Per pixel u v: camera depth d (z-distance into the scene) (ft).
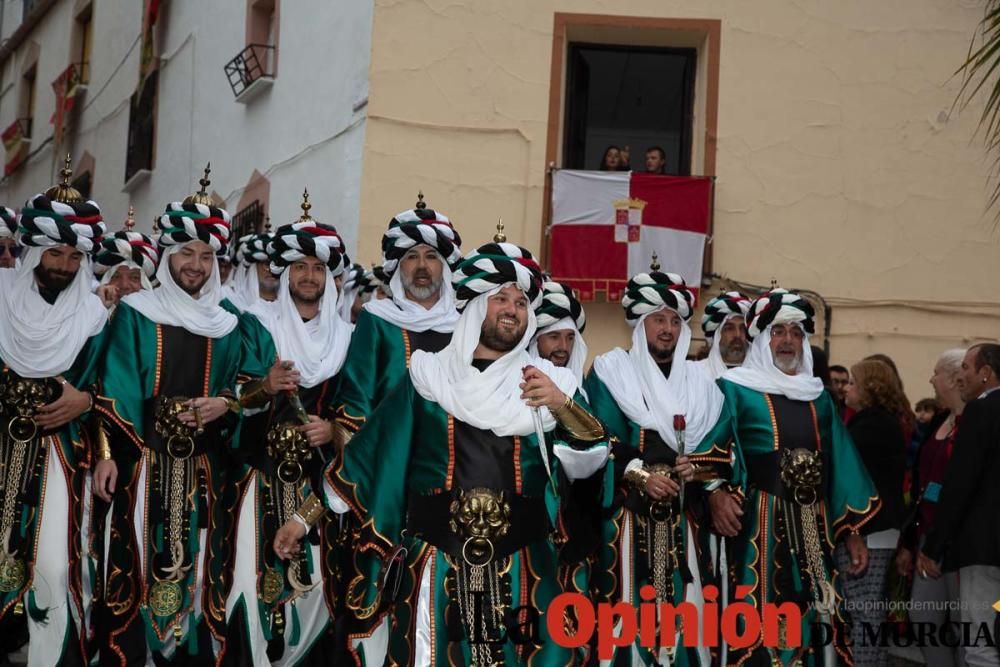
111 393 24.75
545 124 46.52
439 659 19.51
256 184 54.39
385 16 46.85
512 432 20.12
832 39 46.83
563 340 26.00
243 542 25.39
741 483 25.66
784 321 26.37
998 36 25.99
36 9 83.82
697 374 26.63
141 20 68.49
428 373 20.44
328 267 27.37
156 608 24.49
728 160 46.26
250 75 55.21
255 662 25.16
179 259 25.62
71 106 78.18
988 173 46.52
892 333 46.01
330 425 25.50
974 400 25.00
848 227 46.29
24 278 24.88
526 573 19.95
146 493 24.72
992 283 46.21
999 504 24.40
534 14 46.83
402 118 46.60
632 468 24.40
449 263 26.53
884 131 46.60
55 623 24.17
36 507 24.18
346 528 25.68
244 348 26.43
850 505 25.76
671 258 45.03
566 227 45.16
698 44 47.73
